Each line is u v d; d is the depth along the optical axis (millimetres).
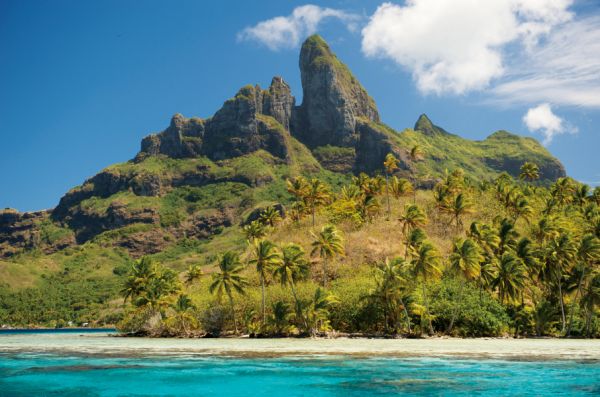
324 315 96375
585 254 100562
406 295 96188
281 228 167750
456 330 94938
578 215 147625
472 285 103250
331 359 50531
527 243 107938
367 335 97125
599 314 102750
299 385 35375
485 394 31672
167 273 124500
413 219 120750
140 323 120938
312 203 157125
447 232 145000
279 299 104312
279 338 94375
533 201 160375
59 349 69438
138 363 48344
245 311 107250
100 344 82625
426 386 34469
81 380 37969
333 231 110562
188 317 108500
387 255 130125
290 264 98875
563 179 173375
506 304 102688
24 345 81875
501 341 82188
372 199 154125
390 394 31844
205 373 41188
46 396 32000
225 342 82812
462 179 188500
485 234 109062
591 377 38125
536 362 47531
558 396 31016
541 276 104250
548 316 98500
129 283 121562
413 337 92750
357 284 105562
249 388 34469
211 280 130750
